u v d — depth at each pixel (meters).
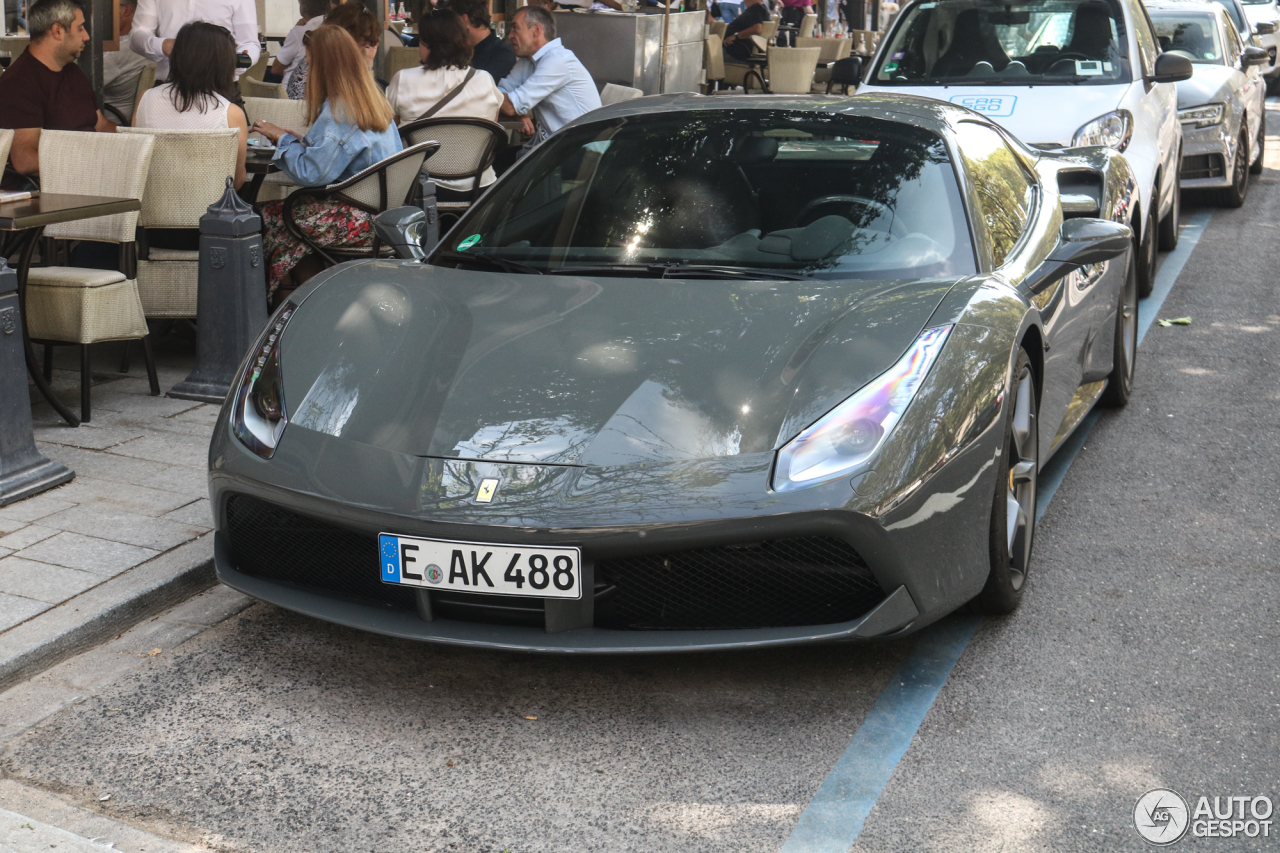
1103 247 3.94
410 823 2.54
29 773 2.70
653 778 2.70
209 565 3.65
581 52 11.87
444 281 3.58
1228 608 3.50
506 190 4.07
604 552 2.73
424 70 7.00
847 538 2.77
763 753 2.79
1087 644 3.29
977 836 2.49
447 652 3.27
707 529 2.71
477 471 2.81
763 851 2.45
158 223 5.34
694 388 2.94
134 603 3.41
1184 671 3.14
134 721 2.92
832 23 20.05
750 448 2.81
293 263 5.81
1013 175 4.35
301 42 8.57
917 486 2.83
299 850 2.45
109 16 8.39
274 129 6.25
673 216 3.74
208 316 5.11
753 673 3.14
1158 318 6.95
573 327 3.21
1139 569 3.76
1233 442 4.95
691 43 13.02
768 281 3.44
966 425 2.96
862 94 4.42
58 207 4.53
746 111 4.15
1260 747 2.80
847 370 2.96
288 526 3.07
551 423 2.88
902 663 3.19
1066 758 2.77
